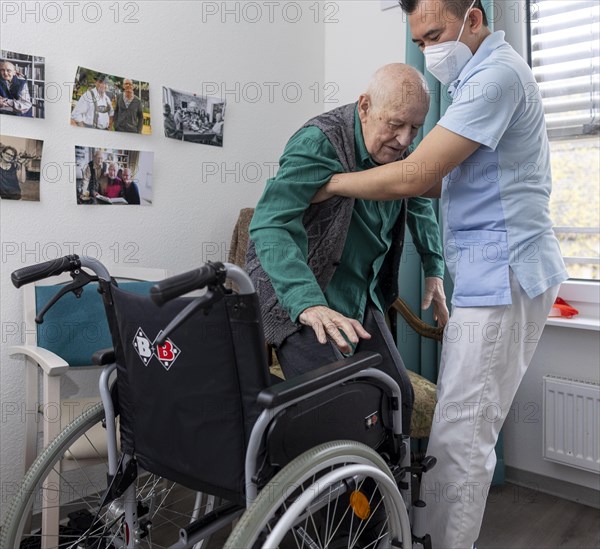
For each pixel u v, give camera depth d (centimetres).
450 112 134
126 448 130
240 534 95
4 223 185
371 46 268
